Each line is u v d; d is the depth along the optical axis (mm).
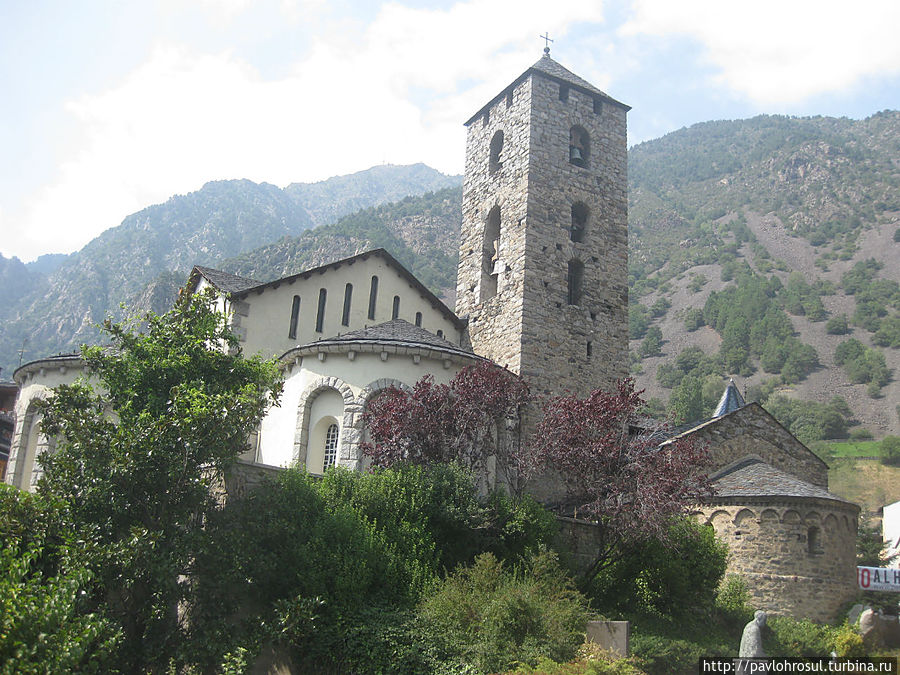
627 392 24391
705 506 28828
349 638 16797
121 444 16672
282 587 17797
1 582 13016
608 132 37719
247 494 18672
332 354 27250
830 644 23969
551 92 36375
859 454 109438
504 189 36125
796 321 179375
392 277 35406
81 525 16141
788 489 27594
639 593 24328
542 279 33281
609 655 16906
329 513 19344
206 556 16688
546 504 29062
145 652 15844
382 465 23125
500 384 24828
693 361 158750
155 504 17031
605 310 34844
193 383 18328
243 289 33062
